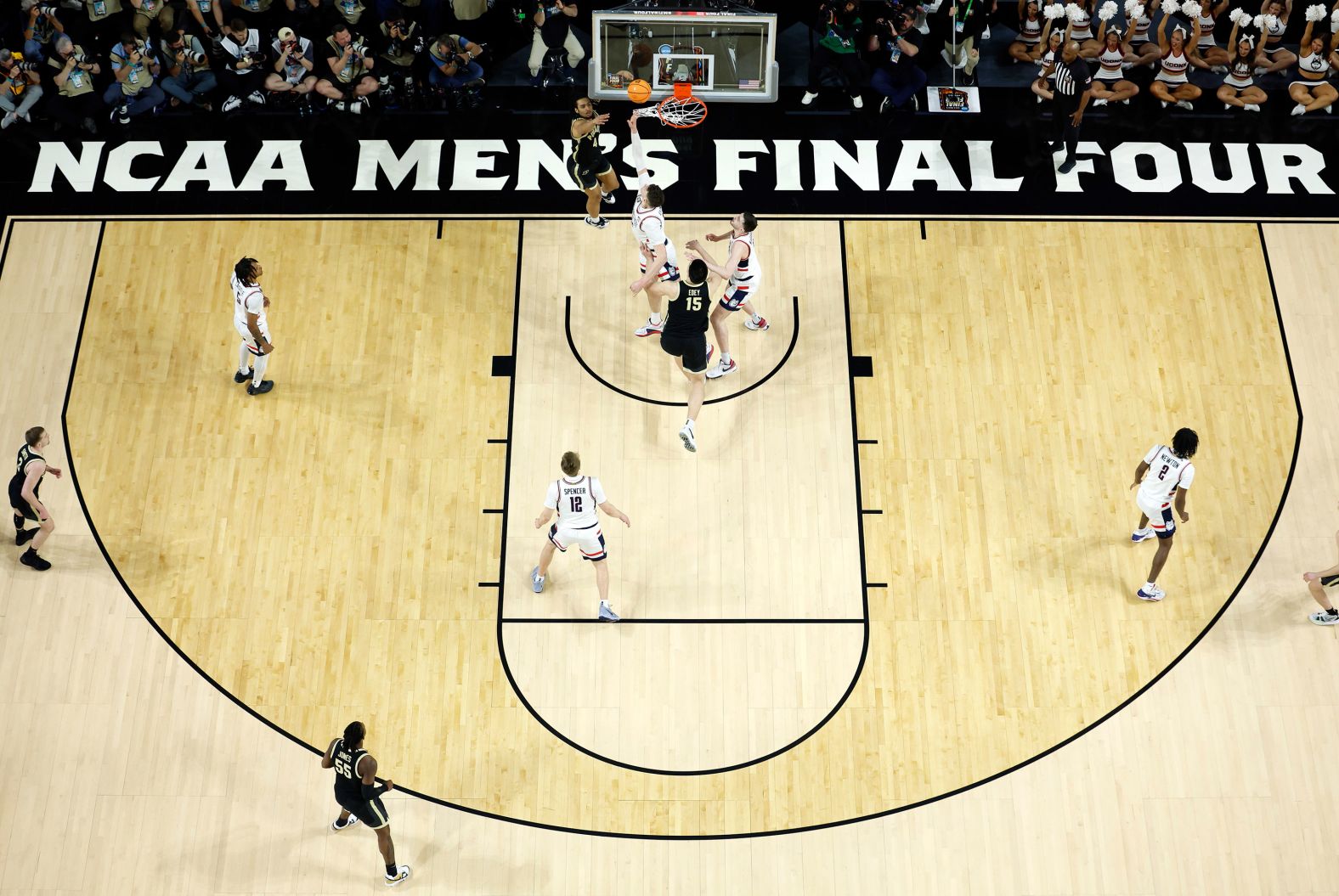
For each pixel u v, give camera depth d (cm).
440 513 1526
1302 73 1828
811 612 1473
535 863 1339
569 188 1758
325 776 1381
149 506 1526
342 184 1758
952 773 1389
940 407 1594
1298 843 1351
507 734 1405
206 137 1798
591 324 1653
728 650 1453
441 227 1723
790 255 1700
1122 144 1806
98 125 1808
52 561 1490
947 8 1875
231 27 1788
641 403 1598
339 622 1464
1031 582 1492
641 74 1808
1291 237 1719
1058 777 1385
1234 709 1421
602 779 1383
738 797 1375
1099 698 1429
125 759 1385
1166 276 1689
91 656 1440
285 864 1338
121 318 1647
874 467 1556
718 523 1520
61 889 1318
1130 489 1537
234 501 1530
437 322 1650
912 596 1484
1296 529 1523
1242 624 1470
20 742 1391
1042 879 1334
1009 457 1563
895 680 1438
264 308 1534
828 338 1641
